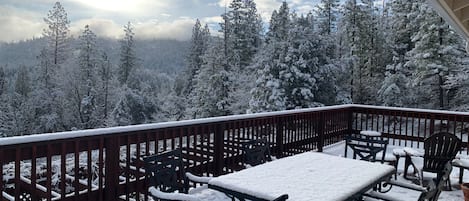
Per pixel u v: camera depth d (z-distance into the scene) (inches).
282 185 107.4
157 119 1036.5
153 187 116.0
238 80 880.9
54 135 119.8
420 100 772.0
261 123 215.2
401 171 200.5
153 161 121.9
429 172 174.9
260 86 740.7
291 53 714.8
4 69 978.7
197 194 159.9
